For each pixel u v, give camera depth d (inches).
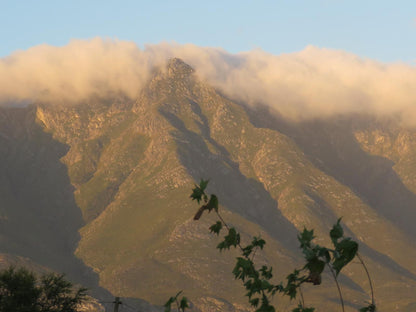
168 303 237.3
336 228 206.1
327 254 203.8
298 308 226.7
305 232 210.4
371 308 212.4
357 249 201.2
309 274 203.6
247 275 244.1
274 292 235.8
